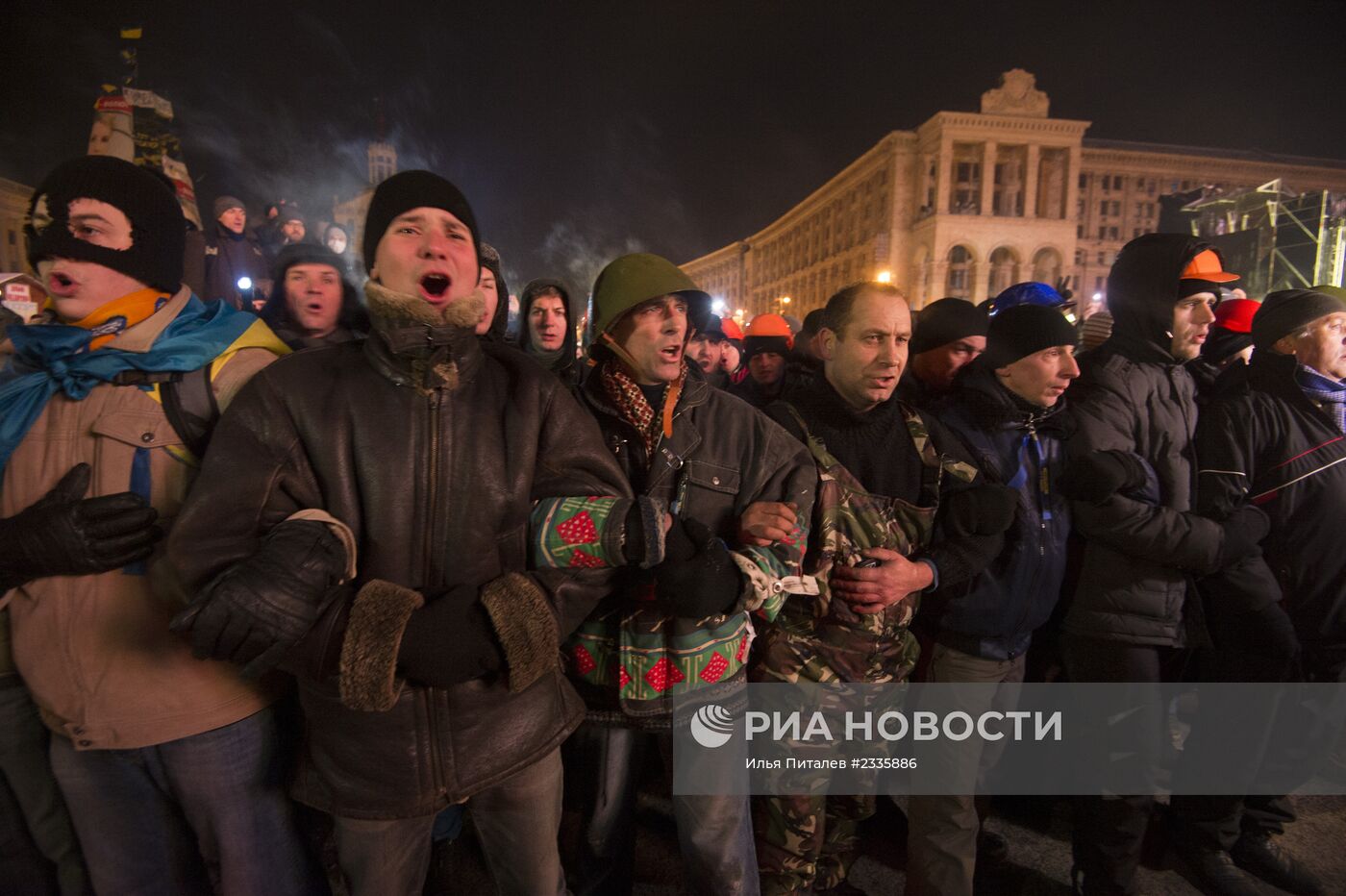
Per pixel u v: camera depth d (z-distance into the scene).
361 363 1.22
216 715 1.32
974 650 1.91
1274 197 18.27
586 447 1.34
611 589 1.41
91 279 1.27
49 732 1.44
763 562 1.44
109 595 1.26
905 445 1.88
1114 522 1.91
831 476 1.78
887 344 1.74
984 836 2.32
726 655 1.52
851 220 63.81
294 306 2.41
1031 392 1.97
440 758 1.19
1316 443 2.25
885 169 56.62
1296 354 2.32
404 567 1.18
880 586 1.69
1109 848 2.02
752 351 4.11
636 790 1.71
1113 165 57.88
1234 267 19.00
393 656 1.05
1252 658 2.16
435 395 1.20
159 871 1.42
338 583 1.07
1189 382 2.28
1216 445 2.21
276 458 1.12
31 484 1.26
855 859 2.30
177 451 1.30
